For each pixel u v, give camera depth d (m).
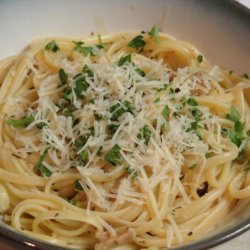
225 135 0.22
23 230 0.19
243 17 0.24
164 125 0.20
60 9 0.25
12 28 0.24
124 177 0.20
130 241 0.18
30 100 0.23
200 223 0.20
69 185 0.20
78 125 0.20
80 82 0.21
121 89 0.21
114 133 0.20
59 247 0.16
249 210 0.19
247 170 0.21
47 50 0.24
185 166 0.20
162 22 0.26
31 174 0.20
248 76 0.25
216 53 0.26
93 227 0.19
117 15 0.26
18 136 0.21
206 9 0.25
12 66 0.24
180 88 0.22
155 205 0.19
